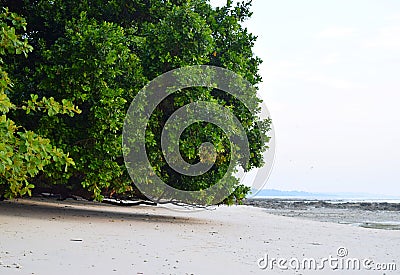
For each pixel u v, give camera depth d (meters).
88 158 14.76
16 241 9.25
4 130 5.28
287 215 30.27
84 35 14.16
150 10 17.64
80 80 14.23
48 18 16.41
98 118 14.46
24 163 5.54
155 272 7.19
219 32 18.30
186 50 15.82
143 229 13.33
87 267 7.20
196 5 18.28
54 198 25.70
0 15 6.67
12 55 15.54
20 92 14.62
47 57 14.55
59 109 6.09
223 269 7.79
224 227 16.20
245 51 18.95
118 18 17.80
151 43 16.02
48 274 6.54
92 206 22.88
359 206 54.50
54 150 5.62
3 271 6.47
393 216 33.19
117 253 8.67
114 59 14.23
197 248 10.11
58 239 9.91
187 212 24.09
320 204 60.34
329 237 14.35
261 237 13.36
